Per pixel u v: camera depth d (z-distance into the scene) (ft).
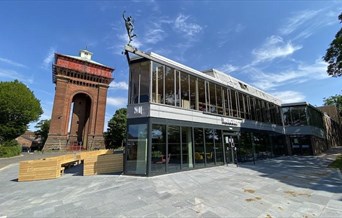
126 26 37.88
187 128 44.24
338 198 22.13
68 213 19.08
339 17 59.93
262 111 75.41
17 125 136.77
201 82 50.80
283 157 75.10
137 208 19.79
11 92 132.36
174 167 39.47
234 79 67.26
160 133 38.47
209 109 51.21
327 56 65.57
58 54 139.74
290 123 87.56
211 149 48.96
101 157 41.06
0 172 48.88
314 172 39.17
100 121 147.84
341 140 161.79
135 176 35.45
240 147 58.54
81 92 146.00
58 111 132.16
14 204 22.43
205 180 31.71
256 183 29.45
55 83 144.15
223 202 21.02
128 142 38.29
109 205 20.90
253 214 17.85
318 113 104.22
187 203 20.85
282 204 20.31
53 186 30.58
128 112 39.83
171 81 43.27
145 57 38.96
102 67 155.43
